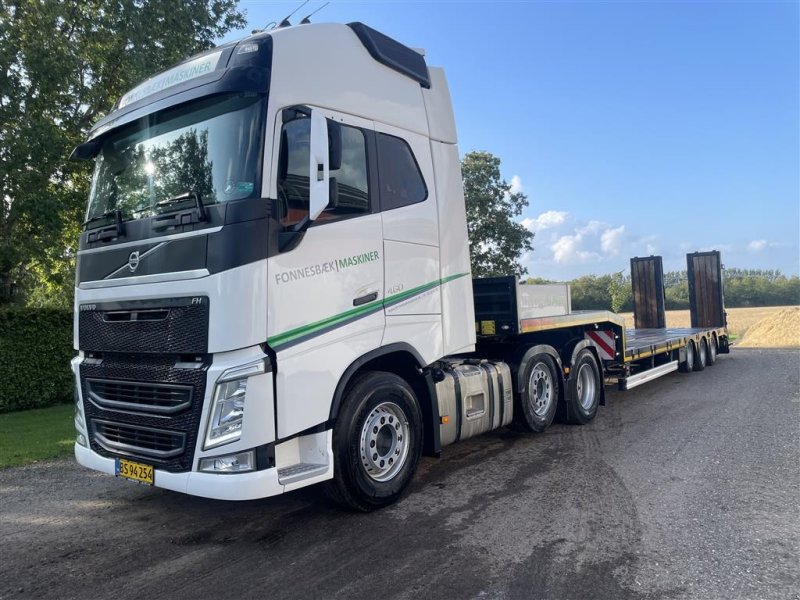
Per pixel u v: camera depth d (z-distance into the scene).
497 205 30.00
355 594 3.46
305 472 4.14
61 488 5.78
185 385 3.96
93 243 4.76
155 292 4.16
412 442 5.10
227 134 4.18
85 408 4.75
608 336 9.53
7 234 12.34
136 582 3.69
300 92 4.36
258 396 3.86
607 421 8.43
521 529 4.39
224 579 3.70
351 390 4.62
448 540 4.22
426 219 5.46
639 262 17.92
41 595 3.54
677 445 6.88
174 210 4.17
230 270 3.84
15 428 9.04
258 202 3.95
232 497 3.78
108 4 12.84
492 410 6.47
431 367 5.49
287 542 4.27
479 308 7.43
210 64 4.36
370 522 4.61
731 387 11.59
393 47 5.41
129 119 4.80
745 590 3.42
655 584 3.50
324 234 4.39
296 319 4.13
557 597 3.37
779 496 5.04
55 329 11.61
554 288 8.23
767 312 58.41
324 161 4.02
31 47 11.59
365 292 4.71
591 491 5.25
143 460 4.23
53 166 12.10
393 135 5.22
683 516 4.59
